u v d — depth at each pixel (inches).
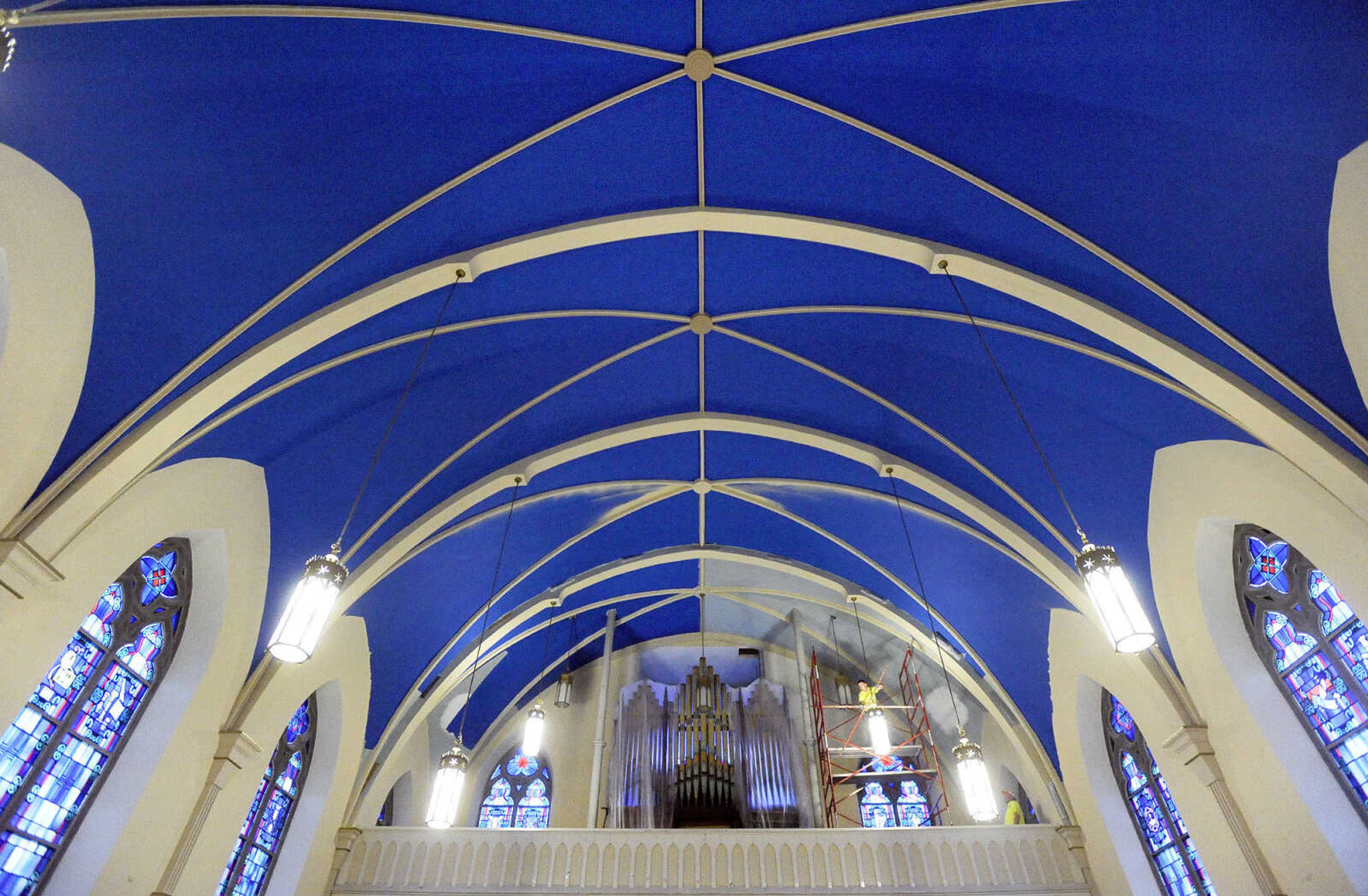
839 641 789.2
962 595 609.0
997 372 454.0
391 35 299.0
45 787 351.9
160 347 334.6
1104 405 428.5
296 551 475.8
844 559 668.7
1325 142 287.9
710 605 802.8
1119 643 277.0
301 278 357.4
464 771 490.9
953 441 508.4
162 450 347.9
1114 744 558.3
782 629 815.1
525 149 361.1
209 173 307.6
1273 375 339.0
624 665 818.8
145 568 404.8
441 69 318.3
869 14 314.7
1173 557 448.5
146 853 386.6
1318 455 332.8
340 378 422.0
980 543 553.9
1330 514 352.2
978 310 426.6
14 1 230.8
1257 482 385.1
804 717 728.3
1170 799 498.3
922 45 321.4
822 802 671.1
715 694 756.6
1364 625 342.6
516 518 591.5
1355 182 287.4
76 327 305.9
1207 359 355.6
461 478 528.1
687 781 687.1
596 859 561.0
